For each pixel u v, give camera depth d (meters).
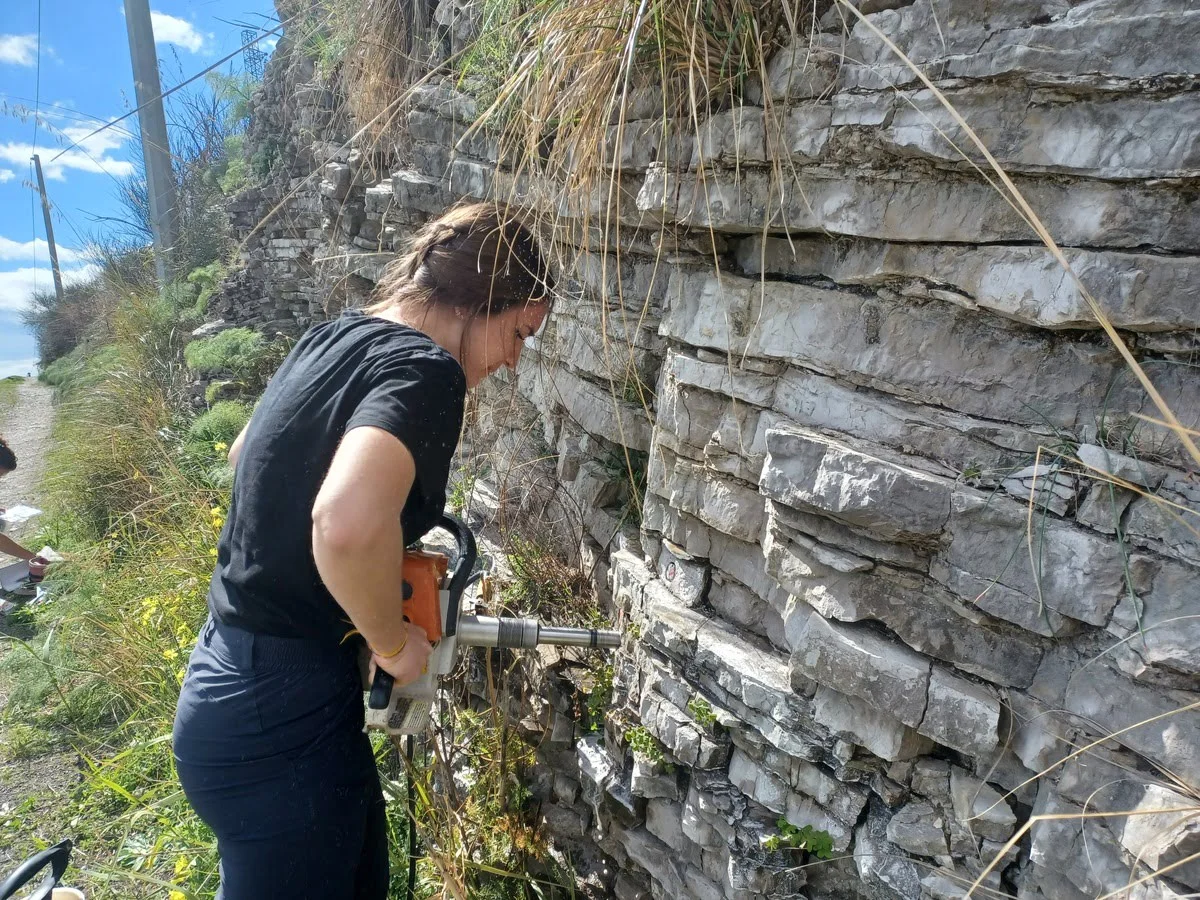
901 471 1.44
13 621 4.90
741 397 1.79
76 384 10.26
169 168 9.73
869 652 1.54
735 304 1.78
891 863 1.59
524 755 2.50
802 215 1.60
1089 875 1.32
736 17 1.64
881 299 1.55
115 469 6.07
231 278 7.40
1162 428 1.27
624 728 2.13
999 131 1.31
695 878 1.97
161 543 4.64
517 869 2.46
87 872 2.63
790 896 1.77
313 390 1.53
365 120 4.15
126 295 10.40
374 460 1.34
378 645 1.49
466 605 2.67
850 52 1.49
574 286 2.64
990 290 1.38
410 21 3.78
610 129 1.99
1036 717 1.39
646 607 2.06
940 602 1.48
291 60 6.35
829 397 1.63
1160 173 1.18
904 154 1.42
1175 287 1.20
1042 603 1.35
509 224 1.77
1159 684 1.25
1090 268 1.26
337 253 4.84
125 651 3.77
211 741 1.65
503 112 2.55
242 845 1.67
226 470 5.05
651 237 2.08
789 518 1.65
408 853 2.38
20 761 3.55
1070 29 1.22
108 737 3.50
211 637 1.74
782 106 1.59
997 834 1.47
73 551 5.36
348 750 1.74
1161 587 1.24
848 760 1.62
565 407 2.77
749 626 1.93
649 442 2.33
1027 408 1.40
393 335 1.56
